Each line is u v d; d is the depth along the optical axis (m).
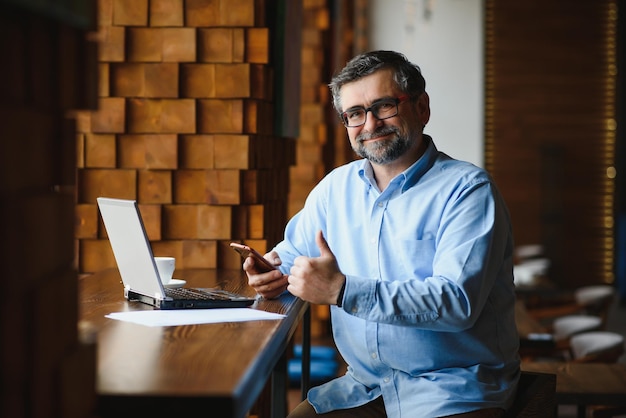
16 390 1.25
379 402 2.76
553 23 11.38
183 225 3.71
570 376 3.63
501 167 11.52
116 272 3.42
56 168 1.43
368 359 2.73
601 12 11.38
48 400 1.35
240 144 3.68
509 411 2.62
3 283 1.21
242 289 3.00
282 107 4.11
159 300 2.53
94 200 3.70
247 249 2.81
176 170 3.70
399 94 2.70
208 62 3.69
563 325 5.64
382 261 2.74
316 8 7.33
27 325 1.30
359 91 2.72
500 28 11.41
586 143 11.49
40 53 1.34
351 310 2.38
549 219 11.47
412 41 11.13
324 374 4.17
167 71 3.67
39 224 1.33
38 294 1.31
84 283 3.10
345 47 9.40
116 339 2.09
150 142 3.68
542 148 11.48
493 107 11.48
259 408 3.87
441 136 11.26
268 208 3.93
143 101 3.69
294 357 4.48
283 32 4.07
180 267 3.71
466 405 2.54
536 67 11.44
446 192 2.67
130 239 2.57
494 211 2.57
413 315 2.38
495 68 11.45
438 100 11.23
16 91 1.27
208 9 3.68
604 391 3.39
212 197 3.70
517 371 2.74
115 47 3.66
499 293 2.68
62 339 1.42
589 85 11.45
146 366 1.80
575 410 5.52
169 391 1.60
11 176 1.24
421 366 2.63
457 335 2.60
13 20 1.26
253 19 3.68
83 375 1.49
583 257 11.55
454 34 11.15
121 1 3.65
